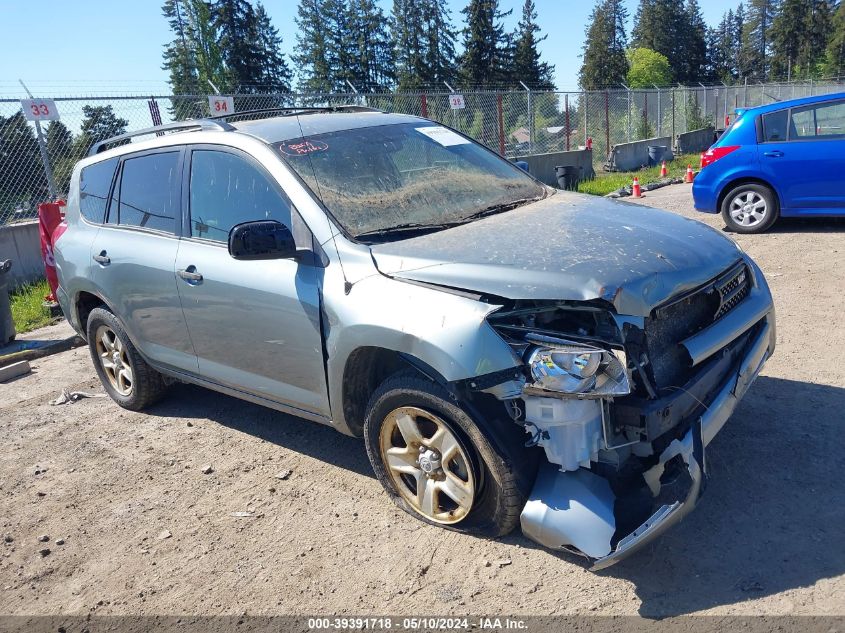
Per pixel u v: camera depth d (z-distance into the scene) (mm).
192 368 4516
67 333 7738
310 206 3650
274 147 3947
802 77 88250
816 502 3316
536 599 2904
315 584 3182
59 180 10375
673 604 2783
